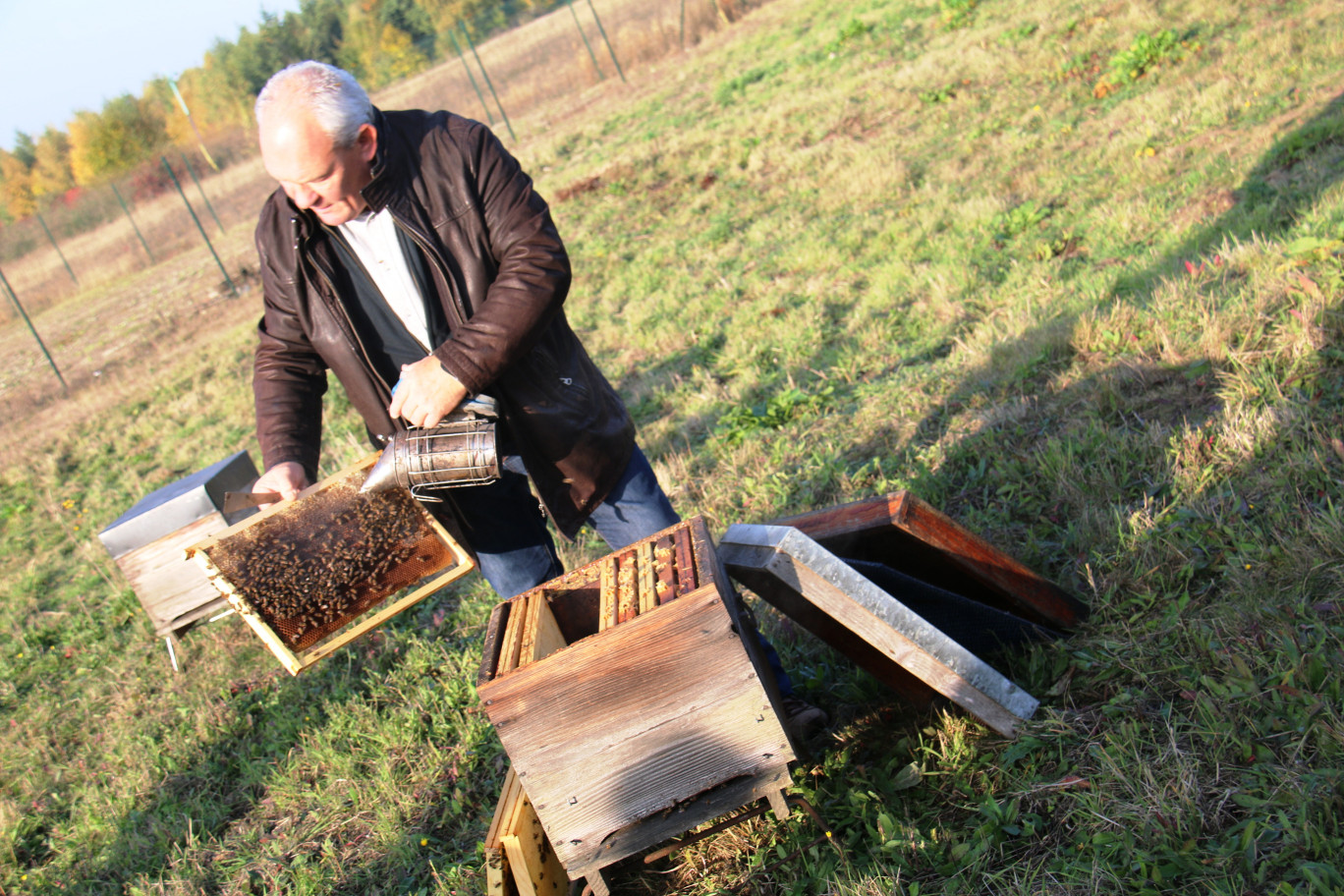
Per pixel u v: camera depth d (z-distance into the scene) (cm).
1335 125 600
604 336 895
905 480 410
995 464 386
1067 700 242
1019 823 215
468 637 442
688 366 739
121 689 533
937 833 221
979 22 1430
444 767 350
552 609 242
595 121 1933
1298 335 360
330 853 322
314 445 268
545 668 193
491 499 270
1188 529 288
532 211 234
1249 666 225
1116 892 183
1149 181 697
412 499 229
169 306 1938
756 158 1255
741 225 1080
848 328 666
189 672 517
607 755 202
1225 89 809
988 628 263
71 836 399
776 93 1538
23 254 3170
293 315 259
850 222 924
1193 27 1034
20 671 629
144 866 364
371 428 268
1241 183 597
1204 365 380
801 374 620
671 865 249
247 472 449
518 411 245
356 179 222
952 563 268
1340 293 373
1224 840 187
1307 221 474
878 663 259
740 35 2141
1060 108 997
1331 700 205
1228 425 329
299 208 233
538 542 285
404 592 504
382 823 323
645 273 1020
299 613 212
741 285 869
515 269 228
